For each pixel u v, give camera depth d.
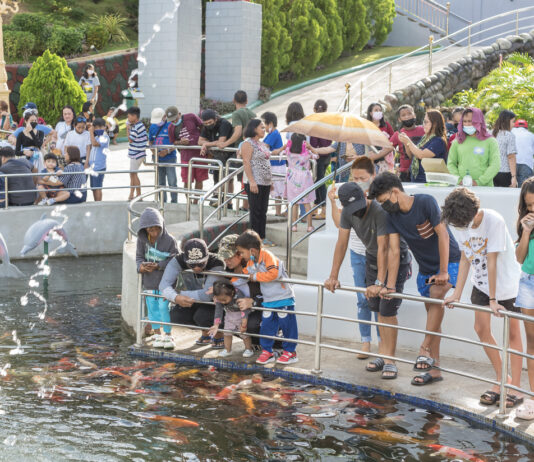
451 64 18.95
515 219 6.95
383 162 8.51
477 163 7.62
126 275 8.31
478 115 7.57
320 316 6.45
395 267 6.04
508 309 5.70
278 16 24.14
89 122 14.32
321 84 23.47
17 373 6.65
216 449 5.04
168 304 7.30
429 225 5.89
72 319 8.72
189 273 7.10
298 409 5.78
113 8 30.19
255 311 6.88
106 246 13.02
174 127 12.36
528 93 13.66
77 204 12.74
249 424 5.47
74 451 5.00
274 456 4.93
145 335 7.90
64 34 25.88
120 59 24.91
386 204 5.85
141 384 6.36
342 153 9.82
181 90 21.14
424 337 6.83
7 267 10.96
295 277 8.34
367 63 25.41
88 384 6.36
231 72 22.22
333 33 25.97
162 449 5.04
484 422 5.49
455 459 4.86
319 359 6.51
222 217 10.73
